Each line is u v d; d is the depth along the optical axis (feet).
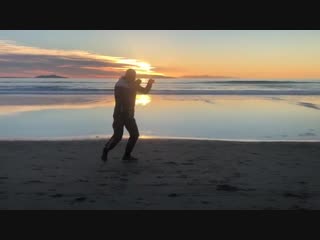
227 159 26.58
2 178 21.26
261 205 16.89
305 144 32.89
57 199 17.63
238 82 248.52
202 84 211.20
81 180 20.92
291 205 16.90
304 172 23.02
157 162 25.53
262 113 60.44
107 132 42.29
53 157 26.99
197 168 23.89
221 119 53.67
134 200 17.54
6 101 80.07
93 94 106.11
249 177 21.79
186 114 59.21
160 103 78.48
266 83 229.25
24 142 33.09
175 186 19.85
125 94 24.81
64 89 130.72
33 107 67.62
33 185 19.93
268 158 26.96
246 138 39.06
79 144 32.19
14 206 16.63
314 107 69.77
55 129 44.21
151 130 43.83
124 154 26.05
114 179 21.18
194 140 34.37
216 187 19.72
